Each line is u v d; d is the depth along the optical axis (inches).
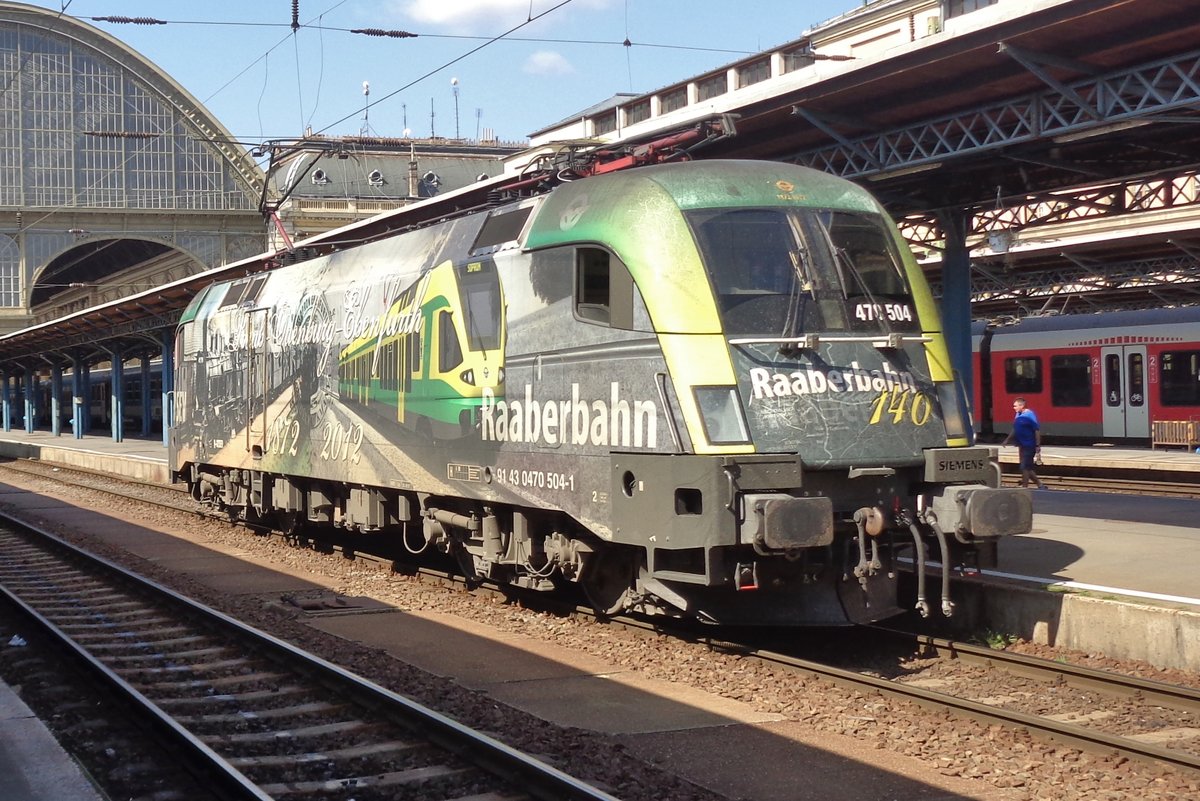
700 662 383.2
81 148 2763.3
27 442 1940.2
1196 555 489.1
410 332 515.5
